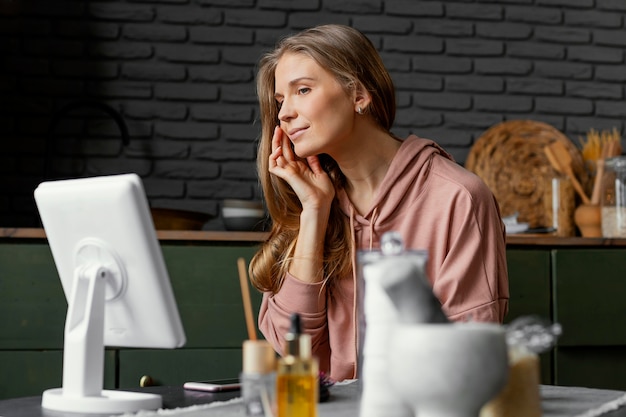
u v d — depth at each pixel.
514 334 1.26
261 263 2.40
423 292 1.11
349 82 2.28
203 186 3.95
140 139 3.93
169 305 1.66
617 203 3.58
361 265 1.27
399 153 2.34
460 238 2.25
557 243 3.38
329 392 1.64
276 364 1.32
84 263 1.69
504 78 4.16
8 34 3.88
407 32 4.11
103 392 1.67
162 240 3.24
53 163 3.88
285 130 2.32
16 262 3.19
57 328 3.20
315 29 2.34
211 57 3.99
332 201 2.38
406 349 1.03
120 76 3.94
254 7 4.03
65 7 3.92
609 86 4.23
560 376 3.35
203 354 3.22
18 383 3.17
